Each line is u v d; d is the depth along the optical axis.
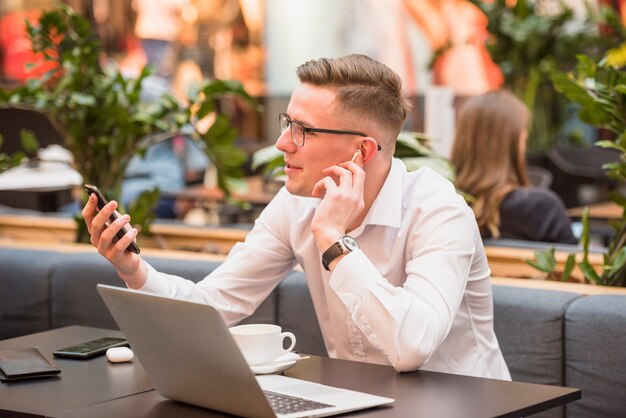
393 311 1.99
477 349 2.36
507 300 2.64
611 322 2.44
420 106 7.69
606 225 5.92
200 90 4.32
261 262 2.54
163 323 1.73
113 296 1.83
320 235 2.10
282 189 2.58
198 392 1.77
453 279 2.15
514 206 3.79
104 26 9.62
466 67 9.12
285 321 3.01
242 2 9.77
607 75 3.08
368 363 2.08
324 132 2.20
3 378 2.02
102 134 4.28
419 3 9.23
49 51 4.27
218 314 1.60
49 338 2.47
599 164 7.45
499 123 3.83
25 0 9.41
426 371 2.00
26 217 4.77
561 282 3.03
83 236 4.26
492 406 1.73
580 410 2.48
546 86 7.60
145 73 4.27
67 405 1.84
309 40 9.62
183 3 9.83
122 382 2.02
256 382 1.62
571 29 8.39
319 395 1.79
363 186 2.20
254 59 9.77
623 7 8.80
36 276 3.55
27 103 4.23
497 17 7.22
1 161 4.30
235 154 4.45
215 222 7.30
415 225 2.29
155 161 6.47
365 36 9.45
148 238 4.28
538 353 2.57
